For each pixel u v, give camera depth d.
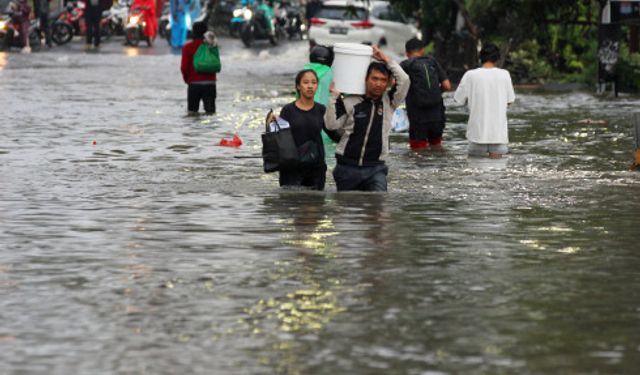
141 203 24.47
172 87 60.44
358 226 21.44
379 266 17.94
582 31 70.69
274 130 25.30
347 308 15.34
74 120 43.50
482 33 68.88
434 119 36.19
